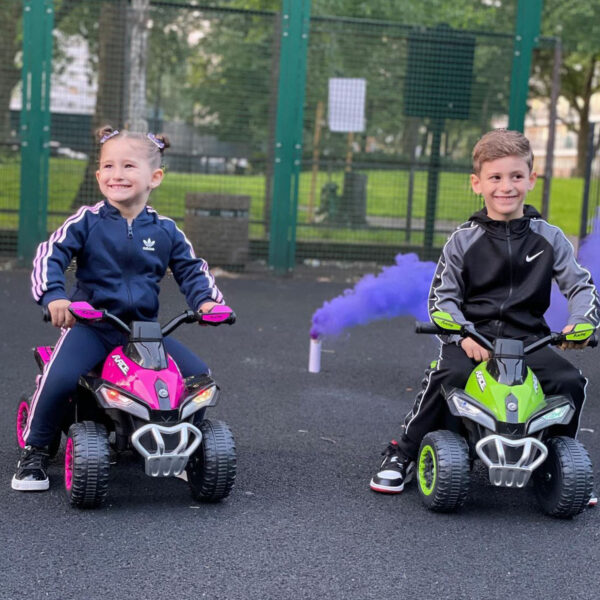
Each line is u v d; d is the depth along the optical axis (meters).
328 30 10.70
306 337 7.48
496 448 3.53
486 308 3.92
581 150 32.66
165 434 3.49
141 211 3.98
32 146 10.39
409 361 6.79
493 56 10.91
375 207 11.09
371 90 10.84
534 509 3.85
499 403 3.58
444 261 3.95
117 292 3.85
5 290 8.98
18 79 10.45
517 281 3.93
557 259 3.95
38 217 10.48
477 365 3.80
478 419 3.58
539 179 12.13
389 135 10.97
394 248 11.14
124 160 3.88
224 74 10.79
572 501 3.64
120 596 2.90
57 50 10.45
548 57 13.78
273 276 10.92
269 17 10.70
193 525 3.52
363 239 11.13
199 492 3.73
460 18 10.94
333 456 4.48
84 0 10.41
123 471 4.14
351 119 10.88
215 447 3.67
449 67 10.84
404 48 10.80
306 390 5.77
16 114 10.48
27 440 3.83
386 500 3.90
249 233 11.11
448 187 11.08
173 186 10.98
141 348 3.62
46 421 3.80
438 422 3.93
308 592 2.98
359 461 4.43
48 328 7.32
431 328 3.76
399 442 4.06
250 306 8.81
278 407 5.34
